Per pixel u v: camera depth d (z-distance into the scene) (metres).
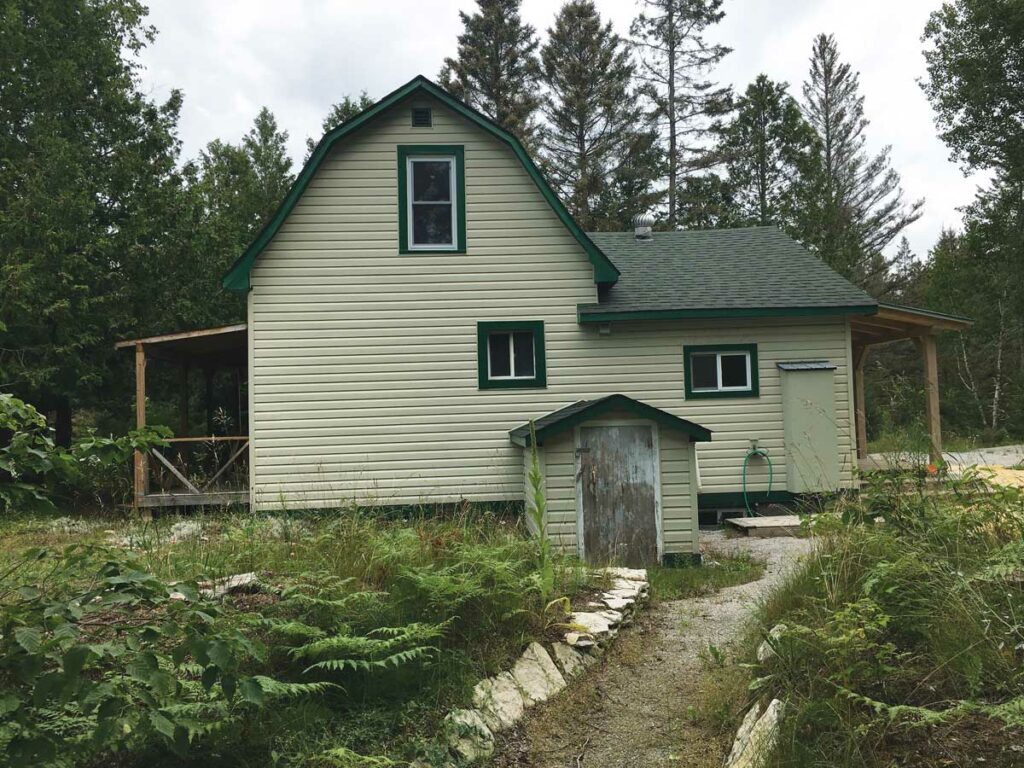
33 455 3.50
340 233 13.49
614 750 4.65
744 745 4.19
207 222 23.02
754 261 15.91
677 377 13.98
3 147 19.20
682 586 8.59
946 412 30.17
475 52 40.31
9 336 17.83
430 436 13.54
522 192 13.77
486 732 4.62
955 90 30.67
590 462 10.51
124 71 22.38
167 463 13.58
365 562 6.30
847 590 5.07
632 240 17.86
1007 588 4.46
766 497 13.95
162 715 3.19
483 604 5.68
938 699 3.90
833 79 43.16
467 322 13.64
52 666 3.99
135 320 20.06
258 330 13.34
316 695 4.56
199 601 3.44
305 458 13.34
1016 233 31.08
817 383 13.83
